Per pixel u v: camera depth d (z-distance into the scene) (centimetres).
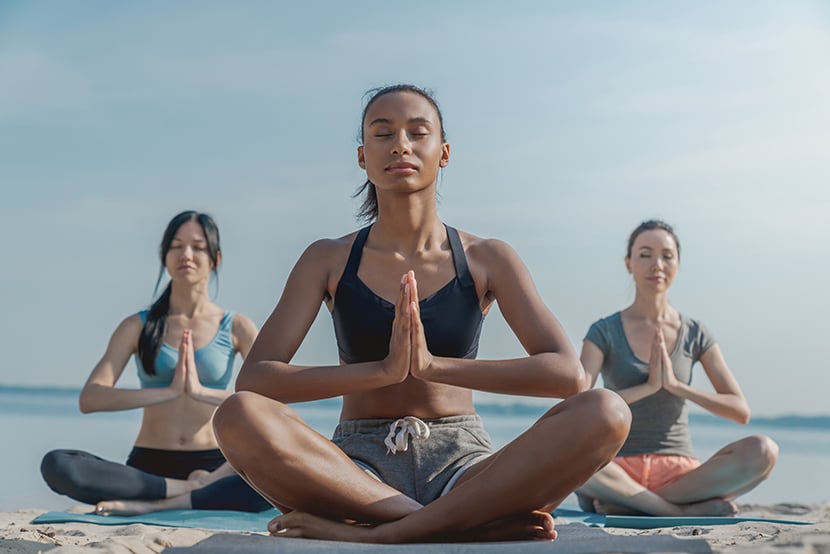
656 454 577
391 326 336
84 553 316
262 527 491
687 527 442
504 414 2758
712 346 608
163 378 596
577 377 318
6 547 341
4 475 931
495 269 346
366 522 301
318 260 349
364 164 373
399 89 346
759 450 545
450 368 312
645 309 604
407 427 324
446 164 364
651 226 609
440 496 308
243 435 292
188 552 261
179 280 599
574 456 288
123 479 543
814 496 1018
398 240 346
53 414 2094
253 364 327
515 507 293
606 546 257
